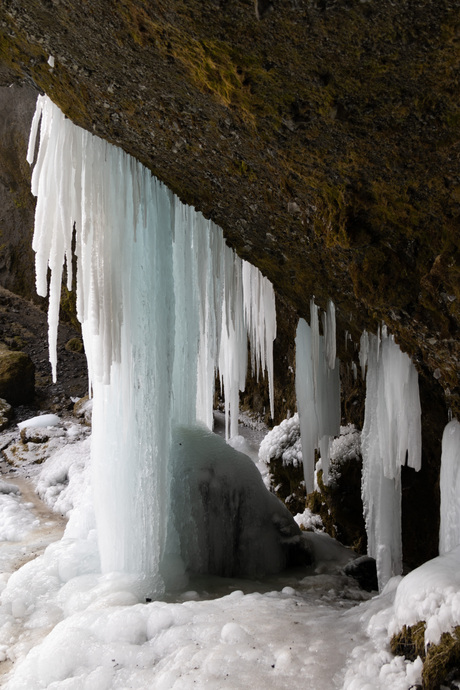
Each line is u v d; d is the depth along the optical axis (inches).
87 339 164.2
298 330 189.5
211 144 123.9
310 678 105.3
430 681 92.4
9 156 461.7
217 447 195.6
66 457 308.2
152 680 114.2
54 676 123.7
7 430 371.2
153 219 154.3
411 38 80.1
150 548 163.6
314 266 150.7
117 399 163.8
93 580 165.9
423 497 204.2
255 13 83.7
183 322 181.0
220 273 165.9
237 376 197.9
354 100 94.0
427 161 99.3
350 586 178.4
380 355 166.1
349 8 78.1
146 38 99.7
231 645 117.9
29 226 473.7
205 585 170.4
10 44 119.3
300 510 265.3
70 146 136.5
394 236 117.4
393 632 108.7
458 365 129.1
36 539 228.8
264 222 145.5
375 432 174.1
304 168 114.8
